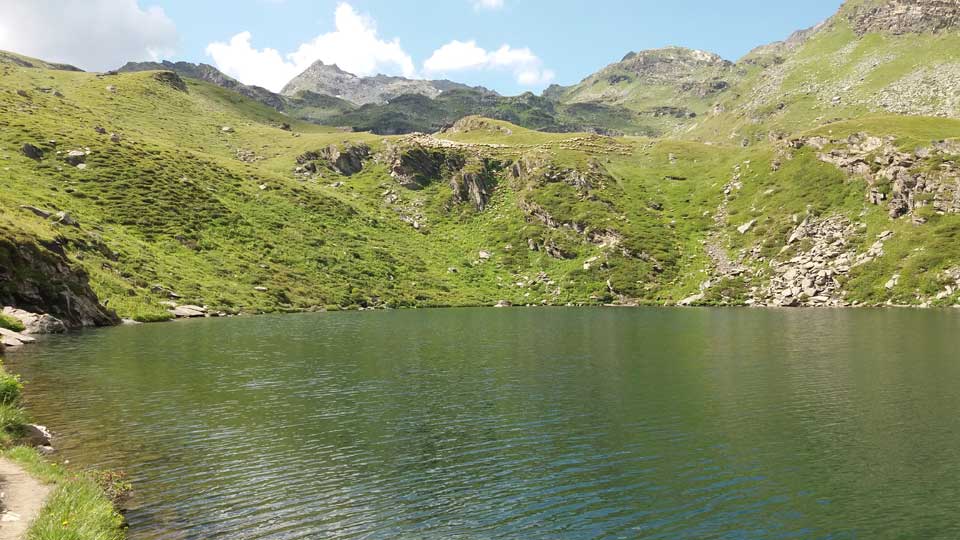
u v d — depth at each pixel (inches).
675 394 1768.0
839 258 5359.3
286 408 1601.9
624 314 4490.7
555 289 5900.6
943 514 956.0
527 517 948.6
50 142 5610.2
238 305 4264.3
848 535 888.3
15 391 1254.3
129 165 5674.2
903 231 5265.8
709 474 1132.5
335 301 4874.5
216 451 1242.6
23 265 3051.2
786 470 1149.7
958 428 1402.6
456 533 892.0
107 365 2135.8
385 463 1190.3
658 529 909.2
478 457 1228.5
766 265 5689.0
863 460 1201.4
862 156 6259.8
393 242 6535.4
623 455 1239.5
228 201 5880.9
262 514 942.4
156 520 904.3
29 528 687.7
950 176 5329.7
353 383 1921.8
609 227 6638.8
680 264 6117.1
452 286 5821.9
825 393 1758.1
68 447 1236.5
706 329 3395.7
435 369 2167.8
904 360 2272.4
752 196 6904.5
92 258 3868.1
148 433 1352.1
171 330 3193.9
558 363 2294.5
